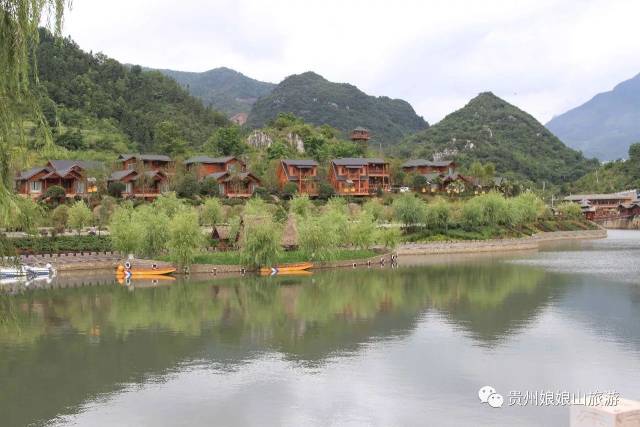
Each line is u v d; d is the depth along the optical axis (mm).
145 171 151625
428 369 44625
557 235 188250
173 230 99062
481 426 34000
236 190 161250
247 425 34562
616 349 49625
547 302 72062
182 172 162750
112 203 134000
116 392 40281
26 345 52875
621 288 82625
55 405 37906
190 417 35781
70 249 107938
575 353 48500
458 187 191875
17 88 25188
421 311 67312
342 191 176500
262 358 48312
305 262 108375
